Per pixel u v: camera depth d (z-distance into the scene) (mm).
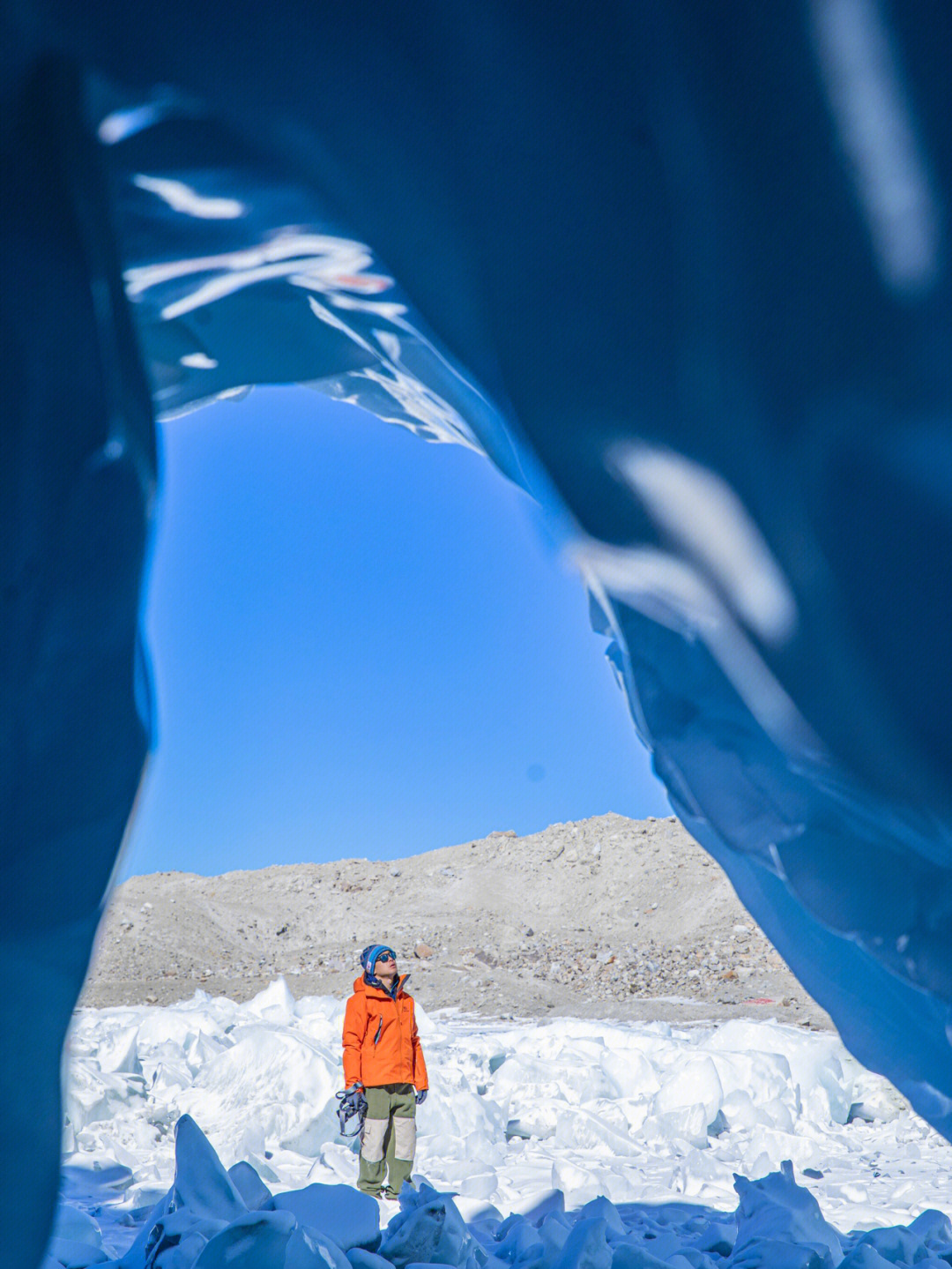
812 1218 4438
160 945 20766
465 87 1821
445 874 26031
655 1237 4770
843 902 2645
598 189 1797
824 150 1632
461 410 3174
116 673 2033
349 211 2043
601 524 2039
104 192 2182
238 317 3211
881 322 1652
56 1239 4223
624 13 1710
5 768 1921
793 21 1609
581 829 27938
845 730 1986
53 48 2010
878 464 1738
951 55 1557
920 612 1750
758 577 1969
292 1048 7426
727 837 2857
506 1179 6172
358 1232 4211
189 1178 4301
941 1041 3086
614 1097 8234
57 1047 1968
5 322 1971
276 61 1907
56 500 1980
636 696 3010
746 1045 9070
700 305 1778
